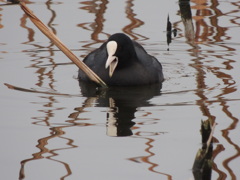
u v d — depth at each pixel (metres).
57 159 8.25
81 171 7.88
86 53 14.09
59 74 12.77
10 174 7.78
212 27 15.61
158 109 10.32
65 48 11.50
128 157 8.31
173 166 8.04
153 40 15.03
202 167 7.93
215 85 11.85
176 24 15.90
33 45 14.62
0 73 12.64
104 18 16.14
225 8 16.94
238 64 13.41
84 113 10.11
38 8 16.73
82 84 12.07
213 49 14.47
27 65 13.32
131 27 15.60
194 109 10.27
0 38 14.91
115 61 12.08
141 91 11.66
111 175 7.75
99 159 8.25
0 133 9.15
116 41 11.98
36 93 11.26
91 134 9.13
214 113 10.02
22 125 9.48
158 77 12.42
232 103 10.56
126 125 9.53
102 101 10.86
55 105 10.53
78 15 16.28
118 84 12.10
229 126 9.38
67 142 8.83
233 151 8.44
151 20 16.06
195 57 14.08
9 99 10.84
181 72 13.07
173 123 9.59
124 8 16.91
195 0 17.59
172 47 14.70
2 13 16.36
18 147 8.63
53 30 15.23
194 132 9.18
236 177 7.68
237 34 15.18
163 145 8.72
